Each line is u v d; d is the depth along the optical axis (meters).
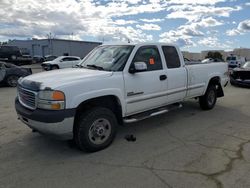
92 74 4.46
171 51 5.87
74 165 3.92
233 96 9.91
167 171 3.71
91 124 4.26
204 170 3.73
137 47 5.08
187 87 6.24
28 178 3.53
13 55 28.31
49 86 3.92
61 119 3.88
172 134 5.31
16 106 4.53
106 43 5.79
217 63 7.47
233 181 3.42
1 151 4.43
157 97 5.42
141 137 5.13
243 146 4.64
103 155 4.27
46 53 54.34
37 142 4.82
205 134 5.31
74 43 53.75
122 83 4.68
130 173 3.65
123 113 4.80
